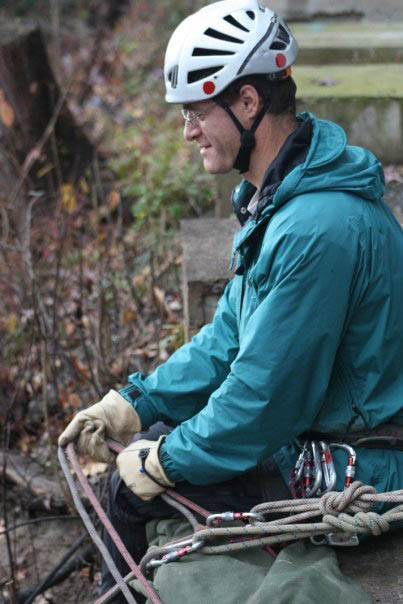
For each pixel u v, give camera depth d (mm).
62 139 12422
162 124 13438
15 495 7281
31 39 12000
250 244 4012
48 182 12156
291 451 4148
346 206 3828
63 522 7039
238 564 3883
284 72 4020
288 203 3848
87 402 7566
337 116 8172
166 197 10750
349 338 3910
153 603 3797
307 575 3689
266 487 4172
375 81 8430
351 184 3865
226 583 3779
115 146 13883
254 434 3883
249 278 4031
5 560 6785
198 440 3969
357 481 3891
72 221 9695
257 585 3748
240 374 3812
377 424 4004
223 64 3932
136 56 18578
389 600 3766
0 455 7406
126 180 11750
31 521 6371
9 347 8234
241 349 3842
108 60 18250
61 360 7836
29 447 7625
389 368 3990
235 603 3664
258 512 3963
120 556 4453
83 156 12688
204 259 6445
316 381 3828
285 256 3752
